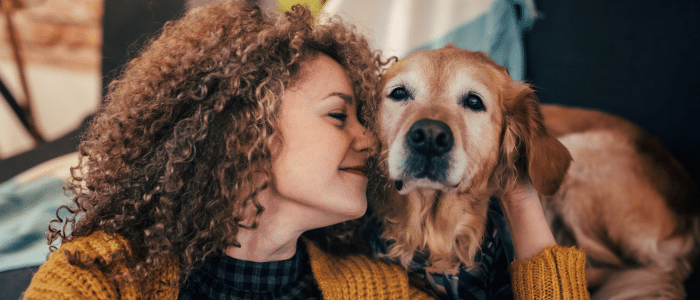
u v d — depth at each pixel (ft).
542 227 3.00
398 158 2.57
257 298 2.65
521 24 6.74
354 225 3.17
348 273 2.89
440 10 6.28
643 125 6.31
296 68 2.51
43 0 9.04
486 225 3.11
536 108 3.03
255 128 2.37
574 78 6.76
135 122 2.51
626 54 6.34
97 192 2.53
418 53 2.92
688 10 5.87
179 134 2.40
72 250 2.28
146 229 2.41
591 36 6.56
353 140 2.64
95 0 8.96
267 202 2.50
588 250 4.82
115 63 9.11
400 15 6.30
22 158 8.82
